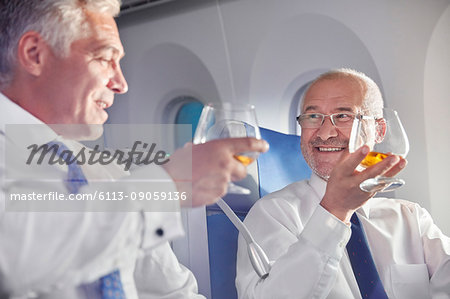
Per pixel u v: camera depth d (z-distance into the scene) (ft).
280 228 5.35
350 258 5.27
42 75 3.35
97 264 2.35
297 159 6.73
